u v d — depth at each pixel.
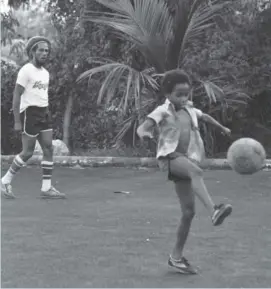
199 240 6.23
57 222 7.20
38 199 8.98
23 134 9.05
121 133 14.62
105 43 15.81
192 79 14.21
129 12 13.58
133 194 9.45
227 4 14.52
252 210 8.00
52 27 16.81
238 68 15.16
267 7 16.02
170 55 13.95
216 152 15.66
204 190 4.82
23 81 9.11
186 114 5.16
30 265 5.27
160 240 6.24
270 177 11.54
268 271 5.09
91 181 11.05
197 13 13.77
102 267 5.21
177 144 5.02
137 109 14.01
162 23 13.68
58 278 4.87
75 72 15.94
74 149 16.50
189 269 5.01
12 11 16.84
